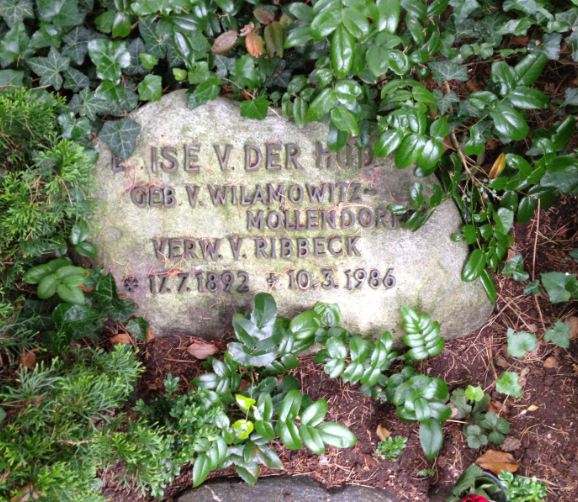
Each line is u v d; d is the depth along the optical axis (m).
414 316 0.95
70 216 0.88
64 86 0.95
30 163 0.87
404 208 0.96
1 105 0.80
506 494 0.90
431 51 0.94
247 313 0.97
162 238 0.96
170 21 0.92
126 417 0.89
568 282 1.01
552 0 0.99
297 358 0.98
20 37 0.92
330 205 0.97
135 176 0.95
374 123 0.96
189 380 0.98
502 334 1.06
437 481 0.96
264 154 0.96
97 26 0.92
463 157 0.99
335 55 0.79
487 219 1.02
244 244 0.97
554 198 1.06
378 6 0.81
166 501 0.91
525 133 0.94
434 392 0.94
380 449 0.97
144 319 0.98
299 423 0.89
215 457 0.86
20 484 0.70
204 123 0.96
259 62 0.97
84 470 0.73
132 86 0.96
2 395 0.73
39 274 0.88
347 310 0.98
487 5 0.99
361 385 0.99
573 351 1.03
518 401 1.01
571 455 0.97
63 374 0.81
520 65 0.96
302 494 0.92
